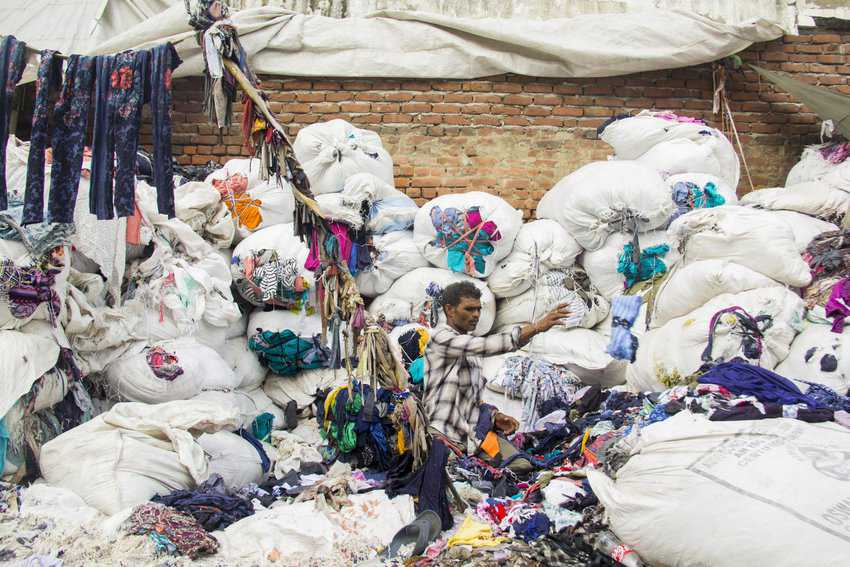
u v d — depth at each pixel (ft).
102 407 16.17
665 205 19.03
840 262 16.25
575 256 19.76
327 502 13.26
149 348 16.20
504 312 19.70
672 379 15.69
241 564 11.59
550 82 23.34
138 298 16.72
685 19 22.56
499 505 13.05
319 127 20.92
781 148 23.61
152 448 13.93
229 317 17.72
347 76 23.07
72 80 13.43
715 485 10.12
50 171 14.74
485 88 23.26
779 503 9.67
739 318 15.03
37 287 14.60
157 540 11.73
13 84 13.53
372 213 19.92
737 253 15.83
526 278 19.21
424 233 19.62
